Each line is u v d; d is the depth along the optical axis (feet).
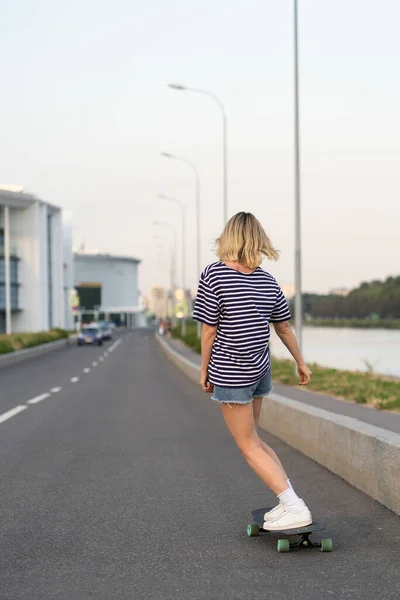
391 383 52.90
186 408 50.26
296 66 73.46
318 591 12.93
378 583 13.32
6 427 39.32
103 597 12.88
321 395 46.93
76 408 49.96
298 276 72.84
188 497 21.50
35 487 23.15
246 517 18.92
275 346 151.74
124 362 123.03
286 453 30.01
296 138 73.20
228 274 15.12
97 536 17.16
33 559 15.30
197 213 180.34
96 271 571.69
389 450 19.22
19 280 280.10
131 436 35.65
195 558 15.20
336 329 458.91
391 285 484.33
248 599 12.60
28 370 101.86
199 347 126.72
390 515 18.69
